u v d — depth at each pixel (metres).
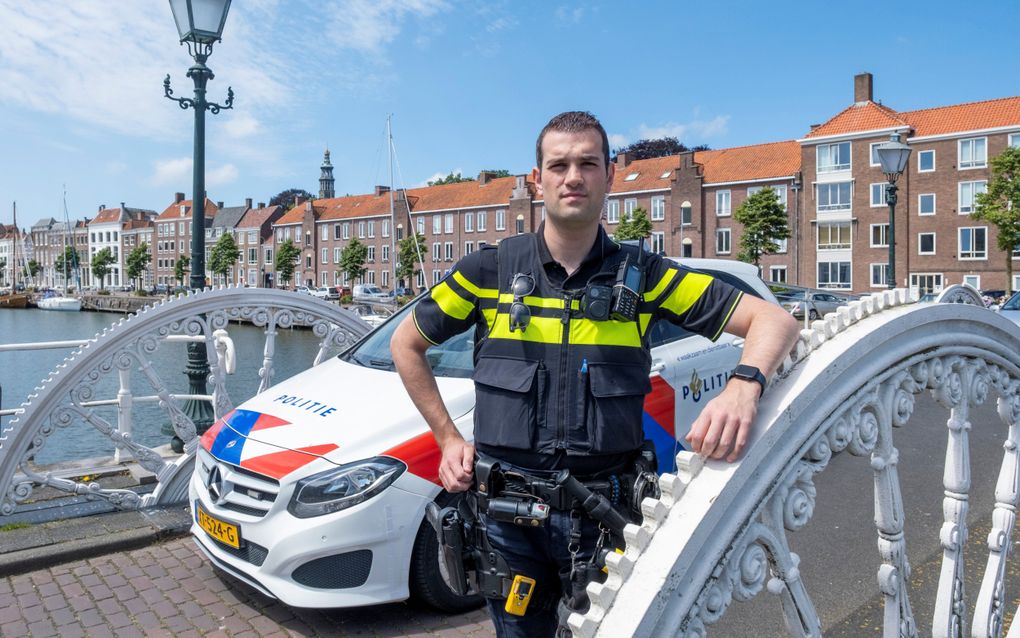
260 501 3.38
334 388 3.98
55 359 18.95
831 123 46.91
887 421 1.69
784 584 1.48
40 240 136.25
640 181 55.38
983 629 2.16
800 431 1.42
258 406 3.96
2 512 4.49
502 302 1.86
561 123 1.82
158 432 9.80
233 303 5.39
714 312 1.74
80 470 5.82
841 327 1.59
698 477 1.33
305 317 5.76
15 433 4.53
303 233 83.12
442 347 4.15
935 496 5.18
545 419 1.78
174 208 104.62
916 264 43.88
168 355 18.64
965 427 1.99
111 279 118.69
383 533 3.29
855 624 3.42
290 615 3.61
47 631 3.45
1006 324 2.01
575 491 1.73
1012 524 2.22
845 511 4.91
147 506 4.98
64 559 4.19
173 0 6.54
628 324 1.80
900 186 44.19
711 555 1.28
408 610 3.67
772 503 1.42
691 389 4.37
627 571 1.25
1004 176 36.34
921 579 3.81
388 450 3.39
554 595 1.93
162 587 3.90
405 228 72.06
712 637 3.34
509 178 68.62
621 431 1.77
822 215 46.78
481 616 3.63
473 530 1.91
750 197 44.78
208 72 6.78
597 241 1.87
